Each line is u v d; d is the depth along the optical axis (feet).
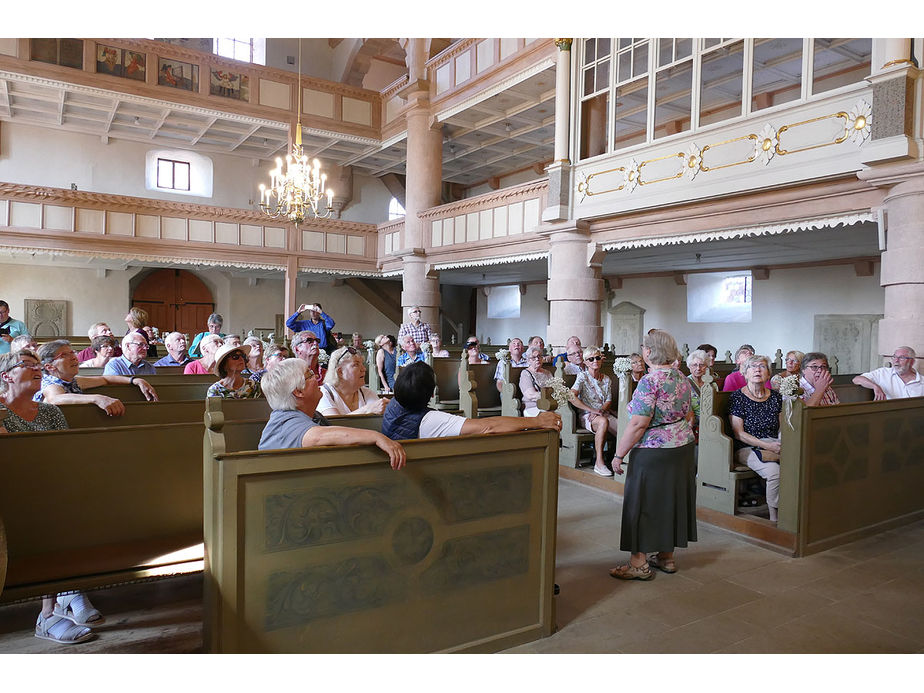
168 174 58.44
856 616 11.34
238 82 49.34
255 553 7.80
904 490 17.08
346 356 14.20
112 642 9.98
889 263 20.86
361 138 54.44
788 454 14.48
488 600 9.72
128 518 10.39
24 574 8.81
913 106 20.03
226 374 14.87
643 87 31.27
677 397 12.57
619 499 18.63
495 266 51.16
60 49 42.83
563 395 18.53
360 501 8.52
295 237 53.42
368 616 8.64
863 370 42.14
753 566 13.73
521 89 42.86
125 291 60.29
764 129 24.48
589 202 32.04
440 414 10.04
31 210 43.57
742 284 50.24
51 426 11.00
